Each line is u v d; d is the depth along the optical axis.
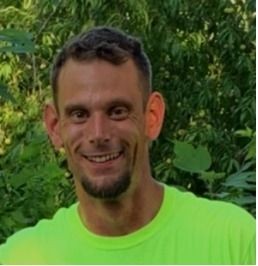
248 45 7.04
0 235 3.09
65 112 1.87
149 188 1.92
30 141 3.37
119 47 1.85
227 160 6.41
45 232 2.00
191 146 2.78
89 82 1.83
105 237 1.93
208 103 7.11
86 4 6.74
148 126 1.89
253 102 6.59
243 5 7.06
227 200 2.72
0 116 6.95
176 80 7.16
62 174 3.24
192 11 7.13
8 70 7.11
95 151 1.85
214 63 7.20
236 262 1.88
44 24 6.96
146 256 1.91
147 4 6.84
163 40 6.88
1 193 3.19
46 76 7.05
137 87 1.86
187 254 1.90
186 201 1.94
